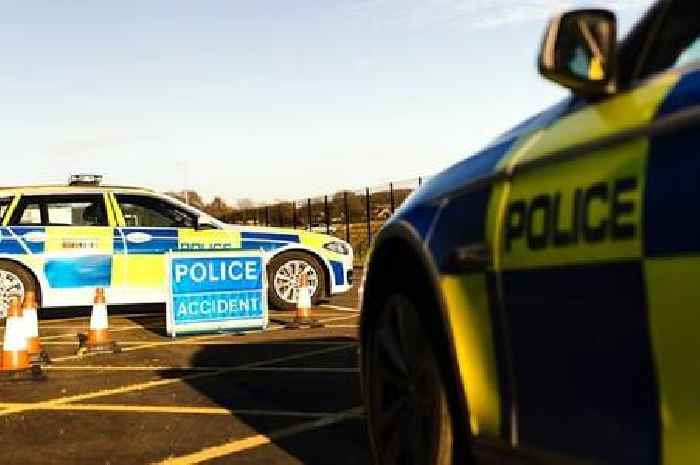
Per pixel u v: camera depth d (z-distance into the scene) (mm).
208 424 5215
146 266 11672
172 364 7652
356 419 5223
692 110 1788
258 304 9984
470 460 2768
